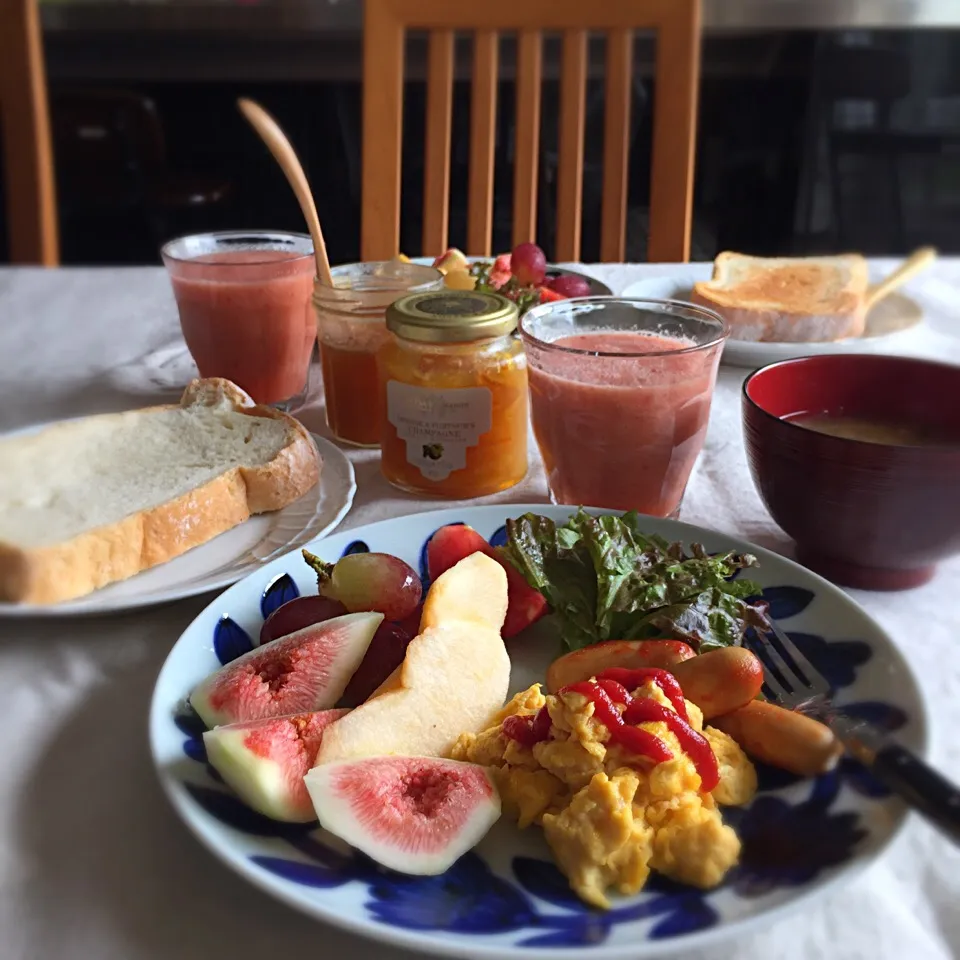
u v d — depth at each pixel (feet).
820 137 12.22
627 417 3.41
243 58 11.43
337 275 4.72
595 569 2.91
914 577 3.16
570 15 7.04
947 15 11.21
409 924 1.85
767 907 1.86
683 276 6.16
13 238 7.23
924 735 2.25
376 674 2.66
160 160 11.96
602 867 2.00
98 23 11.06
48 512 3.33
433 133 7.23
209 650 2.70
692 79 7.05
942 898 2.03
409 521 3.31
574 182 7.32
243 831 2.08
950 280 6.34
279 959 1.90
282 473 3.62
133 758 2.43
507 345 3.78
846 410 3.47
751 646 2.77
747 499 3.87
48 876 2.06
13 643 2.93
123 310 6.03
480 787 2.22
